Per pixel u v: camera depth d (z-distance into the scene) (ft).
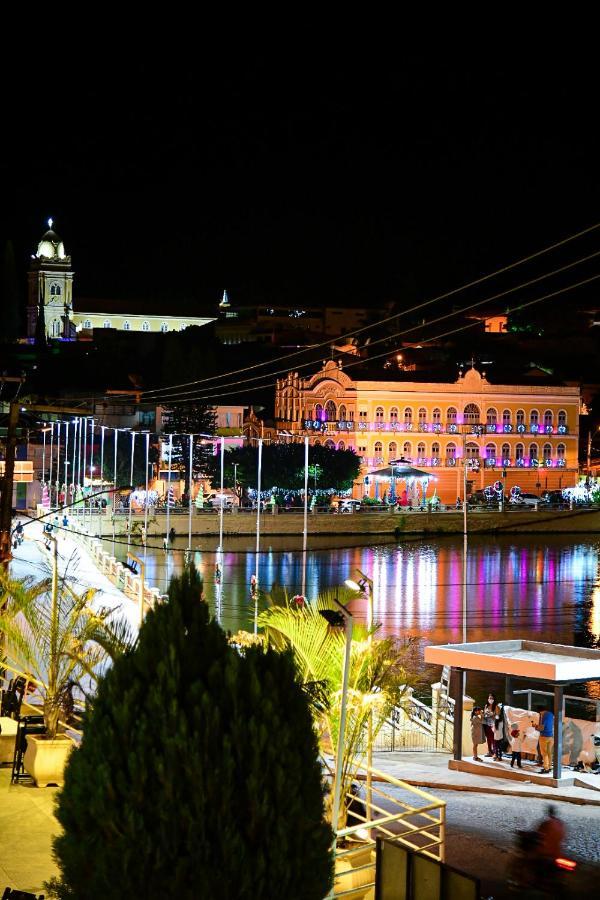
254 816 35.73
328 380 586.45
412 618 330.54
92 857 35.76
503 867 75.61
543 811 91.76
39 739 71.15
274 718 36.60
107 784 35.53
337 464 555.69
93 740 36.63
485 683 210.18
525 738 109.29
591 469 648.79
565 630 317.01
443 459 595.06
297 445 553.64
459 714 110.83
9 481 106.93
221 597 312.91
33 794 68.49
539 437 609.01
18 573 229.04
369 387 588.09
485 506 549.54
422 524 520.42
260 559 472.85
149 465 553.23
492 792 100.22
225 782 35.60
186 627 38.19
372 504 532.73
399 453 591.37
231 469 545.85
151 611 38.63
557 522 548.72
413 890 41.98
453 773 108.68
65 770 37.47
